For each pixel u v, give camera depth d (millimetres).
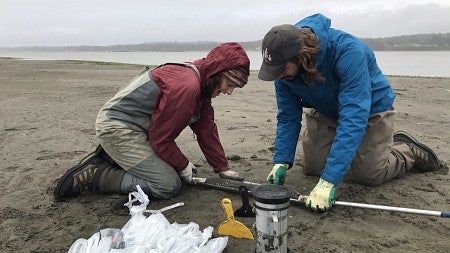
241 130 6613
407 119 7445
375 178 3920
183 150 5418
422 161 4293
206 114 3982
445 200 3730
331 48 3393
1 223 3414
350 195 3820
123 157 3709
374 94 3715
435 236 3121
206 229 2977
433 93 10805
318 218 3383
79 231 3266
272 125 7012
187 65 3660
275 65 3100
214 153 4125
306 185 4113
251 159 5020
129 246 2727
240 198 3789
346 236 3125
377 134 3783
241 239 3062
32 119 7551
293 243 3033
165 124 3564
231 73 3547
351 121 3289
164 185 3697
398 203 3670
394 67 30609
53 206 3703
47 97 10445
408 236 3125
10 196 3953
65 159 5090
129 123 3701
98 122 3732
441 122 7184
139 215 3096
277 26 3164
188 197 3824
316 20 3443
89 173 3785
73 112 8281
